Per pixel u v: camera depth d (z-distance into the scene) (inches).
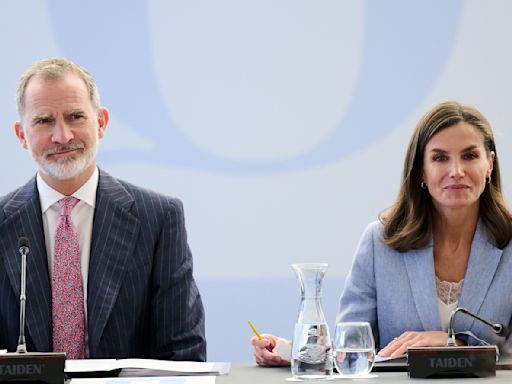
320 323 204.5
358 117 399.9
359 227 399.5
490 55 400.2
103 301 259.1
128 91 400.8
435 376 200.1
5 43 400.8
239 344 396.2
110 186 275.4
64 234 263.1
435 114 272.7
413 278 276.5
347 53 401.1
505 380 193.8
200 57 402.6
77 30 401.1
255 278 398.9
